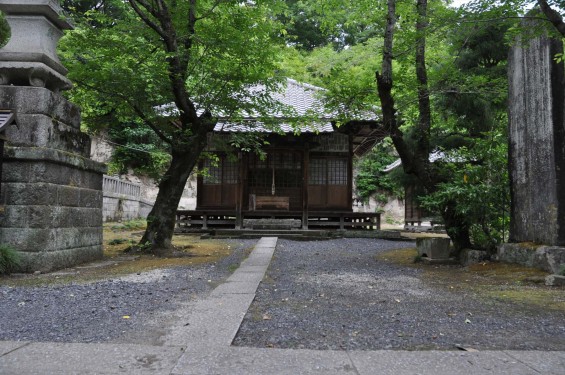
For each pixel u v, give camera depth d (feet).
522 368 10.71
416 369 10.61
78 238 29.12
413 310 16.93
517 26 27.22
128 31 32.94
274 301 18.28
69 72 30.83
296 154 57.82
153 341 12.60
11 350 11.63
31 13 27.20
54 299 18.25
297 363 10.93
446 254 31.12
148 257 33.45
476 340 13.12
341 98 36.17
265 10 37.19
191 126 36.19
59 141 27.86
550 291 20.77
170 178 36.14
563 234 24.35
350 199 56.80
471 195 27.81
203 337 12.84
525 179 27.35
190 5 33.45
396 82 35.37
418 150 33.19
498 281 23.79
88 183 30.66
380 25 35.55
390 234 53.57
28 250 25.20
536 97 26.32
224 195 58.23
